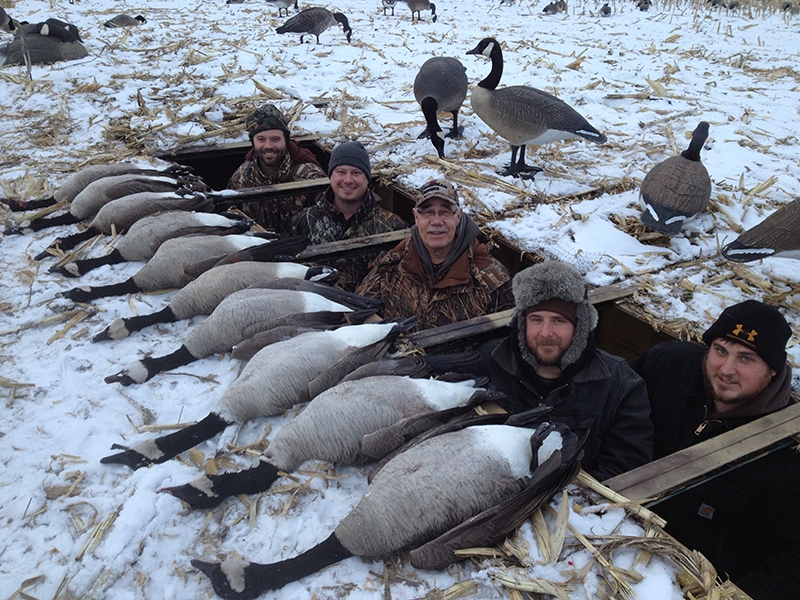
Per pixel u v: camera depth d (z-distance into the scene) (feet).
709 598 5.65
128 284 11.32
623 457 8.77
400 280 12.84
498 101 16.90
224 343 9.45
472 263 12.69
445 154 20.29
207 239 11.78
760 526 8.63
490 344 9.78
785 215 12.41
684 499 8.96
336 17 37.22
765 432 7.84
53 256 12.64
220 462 7.36
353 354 8.44
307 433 7.22
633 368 10.59
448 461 6.29
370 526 6.05
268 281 10.37
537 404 9.07
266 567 5.95
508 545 6.06
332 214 15.62
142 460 7.43
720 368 8.55
